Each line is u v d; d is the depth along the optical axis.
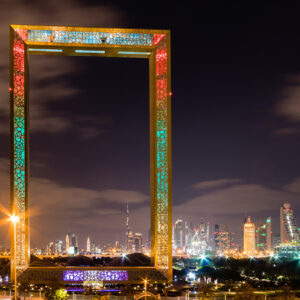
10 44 154.25
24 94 154.50
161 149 155.62
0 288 190.75
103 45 156.75
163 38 158.62
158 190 155.00
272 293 189.75
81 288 173.75
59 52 158.88
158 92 157.12
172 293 179.25
